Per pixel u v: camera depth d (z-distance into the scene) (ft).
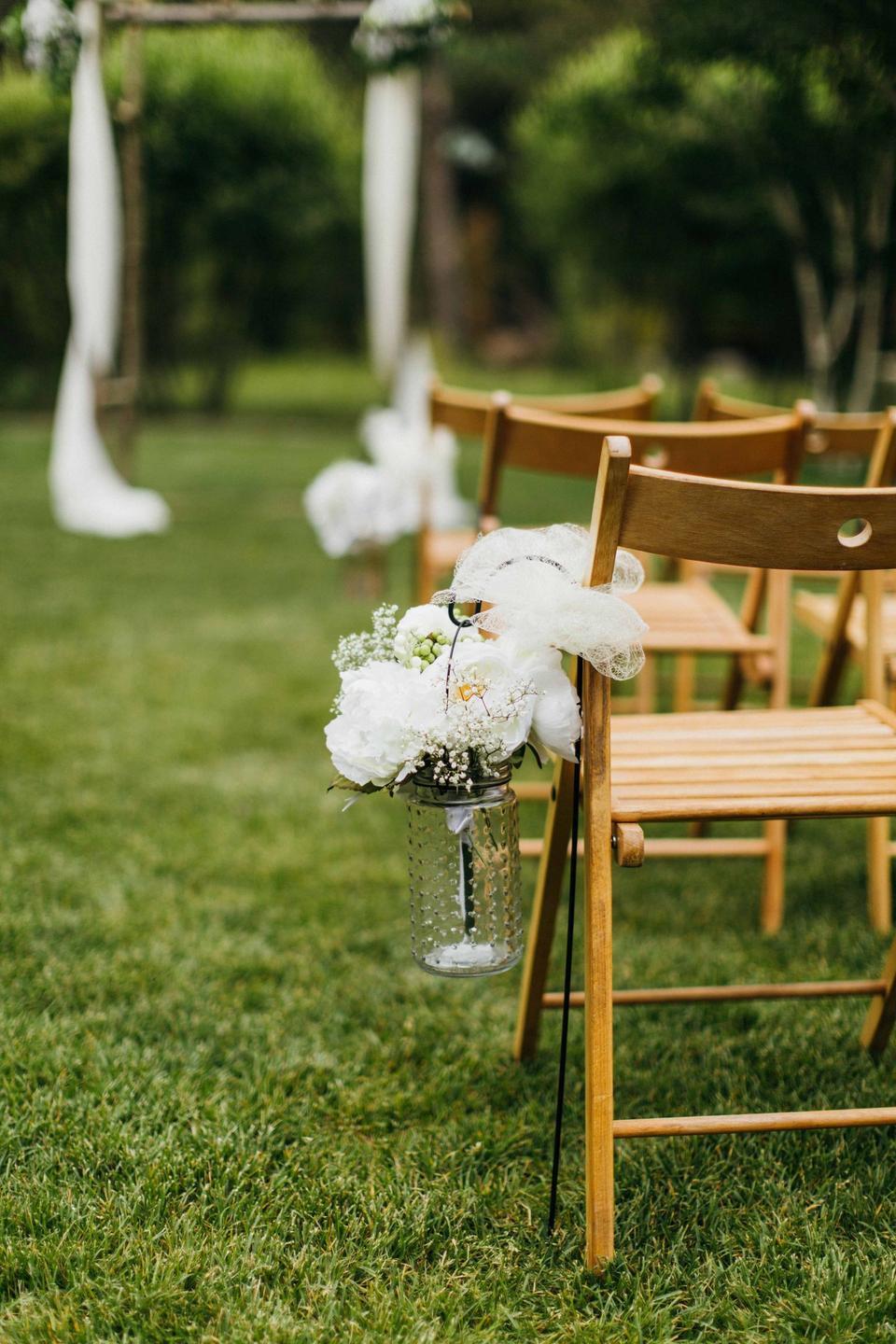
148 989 7.55
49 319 41.63
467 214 73.10
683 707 11.68
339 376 59.93
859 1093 6.50
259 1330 4.84
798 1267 5.23
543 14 50.83
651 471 4.74
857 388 28.63
